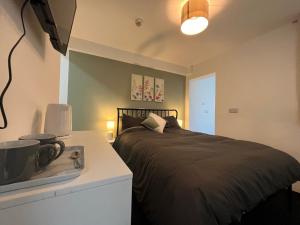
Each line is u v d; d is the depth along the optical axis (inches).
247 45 111.1
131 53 131.6
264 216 62.4
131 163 71.3
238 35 103.2
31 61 33.9
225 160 50.4
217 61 134.6
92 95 117.1
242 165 48.4
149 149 65.5
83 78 114.0
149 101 143.9
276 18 85.4
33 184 18.0
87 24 94.3
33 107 36.0
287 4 74.8
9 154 16.9
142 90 139.3
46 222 17.2
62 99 108.3
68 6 37.6
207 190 36.9
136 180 62.2
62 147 24.6
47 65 47.9
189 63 155.6
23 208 16.2
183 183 39.4
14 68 26.0
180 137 90.6
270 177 50.9
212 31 99.0
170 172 45.3
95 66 118.1
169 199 40.1
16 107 27.4
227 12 80.2
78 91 112.3
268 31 98.3
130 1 74.3
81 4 76.9
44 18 26.9
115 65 126.4
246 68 111.4
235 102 117.8
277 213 64.3
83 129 113.9
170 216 37.6
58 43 36.5
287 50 90.2
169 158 52.1
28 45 31.8
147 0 73.3
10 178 16.9
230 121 120.8
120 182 21.7
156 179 48.6
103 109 121.4
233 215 37.7
